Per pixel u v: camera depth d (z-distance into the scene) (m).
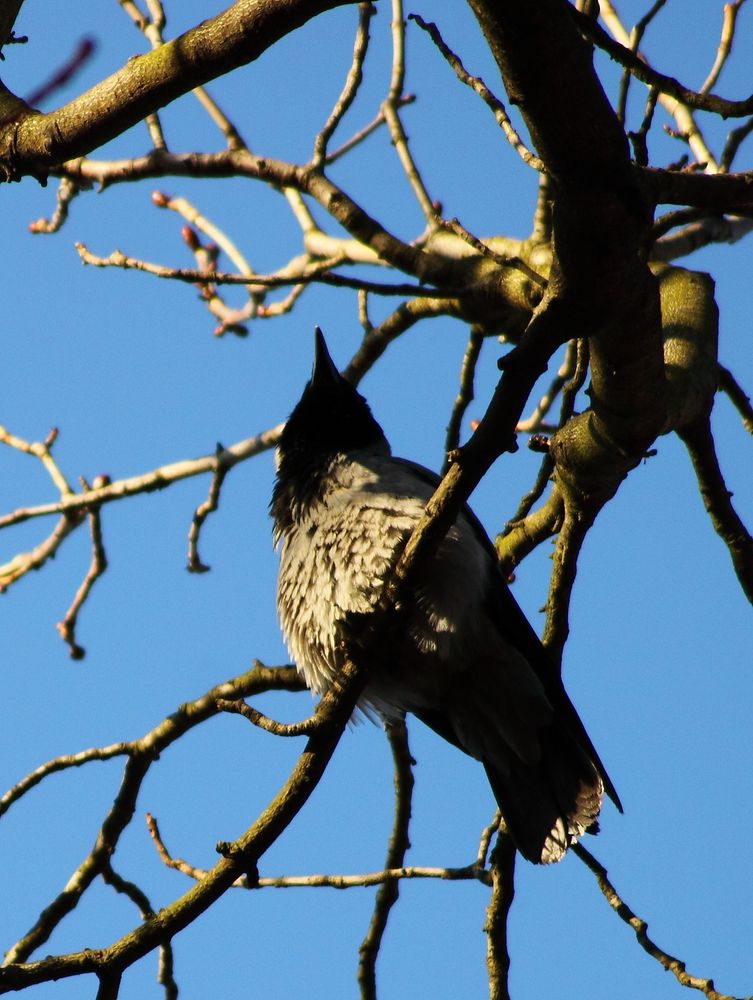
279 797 7.68
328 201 12.12
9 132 8.09
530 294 10.88
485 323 11.27
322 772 7.77
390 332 12.20
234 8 7.28
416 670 9.58
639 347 7.60
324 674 9.83
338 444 10.52
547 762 9.52
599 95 6.24
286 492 10.34
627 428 8.34
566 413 9.51
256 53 7.36
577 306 6.99
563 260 6.84
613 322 7.37
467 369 11.52
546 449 8.96
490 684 9.62
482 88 8.05
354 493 9.72
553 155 6.40
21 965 7.15
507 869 9.28
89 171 12.90
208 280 10.44
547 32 5.95
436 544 7.73
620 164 6.45
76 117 7.87
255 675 10.46
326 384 10.95
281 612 10.05
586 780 9.34
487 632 9.48
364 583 9.35
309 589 9.70
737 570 10.40
